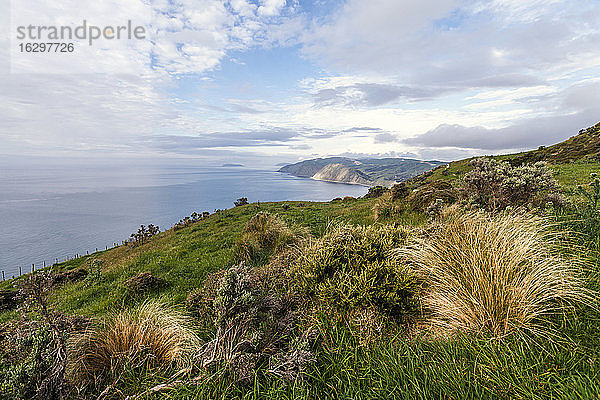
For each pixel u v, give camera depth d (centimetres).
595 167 2120
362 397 254
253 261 1071
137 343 389
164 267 1235
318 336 350
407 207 1375
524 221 469
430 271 400
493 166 721
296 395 268
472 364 252
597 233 428
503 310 307
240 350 327
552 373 222
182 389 292
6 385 269
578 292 299
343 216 1744
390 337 330
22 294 337
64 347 334
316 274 446
